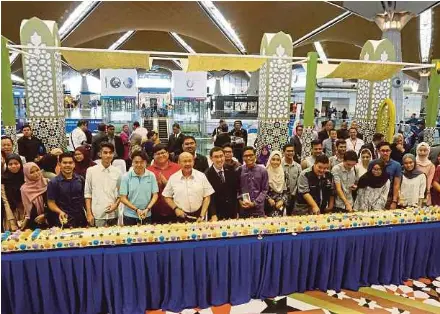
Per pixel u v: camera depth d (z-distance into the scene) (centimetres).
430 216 305
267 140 624
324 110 1598
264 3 1243
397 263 289
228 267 256
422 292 280
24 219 309
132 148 543
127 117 1053
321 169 310
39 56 527
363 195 327
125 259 236
